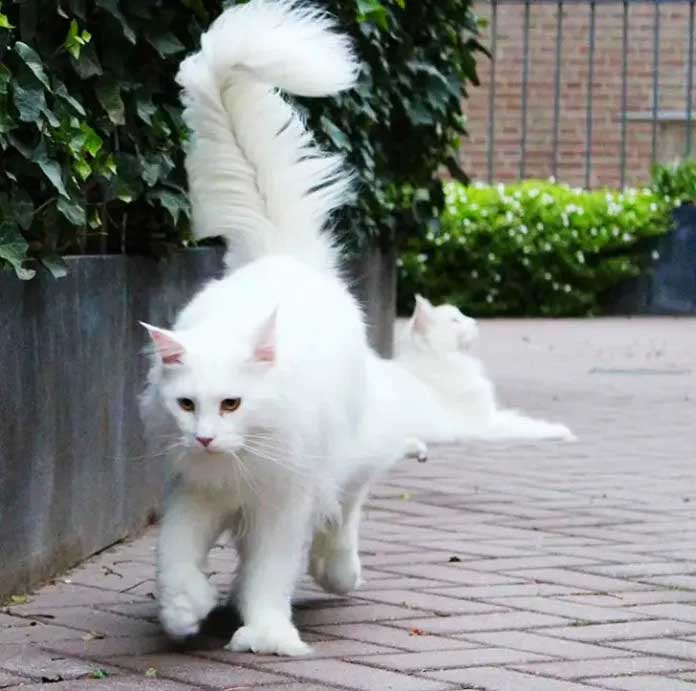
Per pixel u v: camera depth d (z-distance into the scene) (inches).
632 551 279.6
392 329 510.6
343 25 346.9
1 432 227.0
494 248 780.0
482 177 929.5
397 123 438.9
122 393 278.4
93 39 263.0
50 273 241.6
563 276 787.4
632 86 926.4
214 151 239.6
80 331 257.1
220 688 192.4
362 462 227.5
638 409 473.7
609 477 358.6
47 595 239.1
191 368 196.1
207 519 210.4
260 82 237.5
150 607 233.6
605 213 783.1
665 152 916.0
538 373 561.0
